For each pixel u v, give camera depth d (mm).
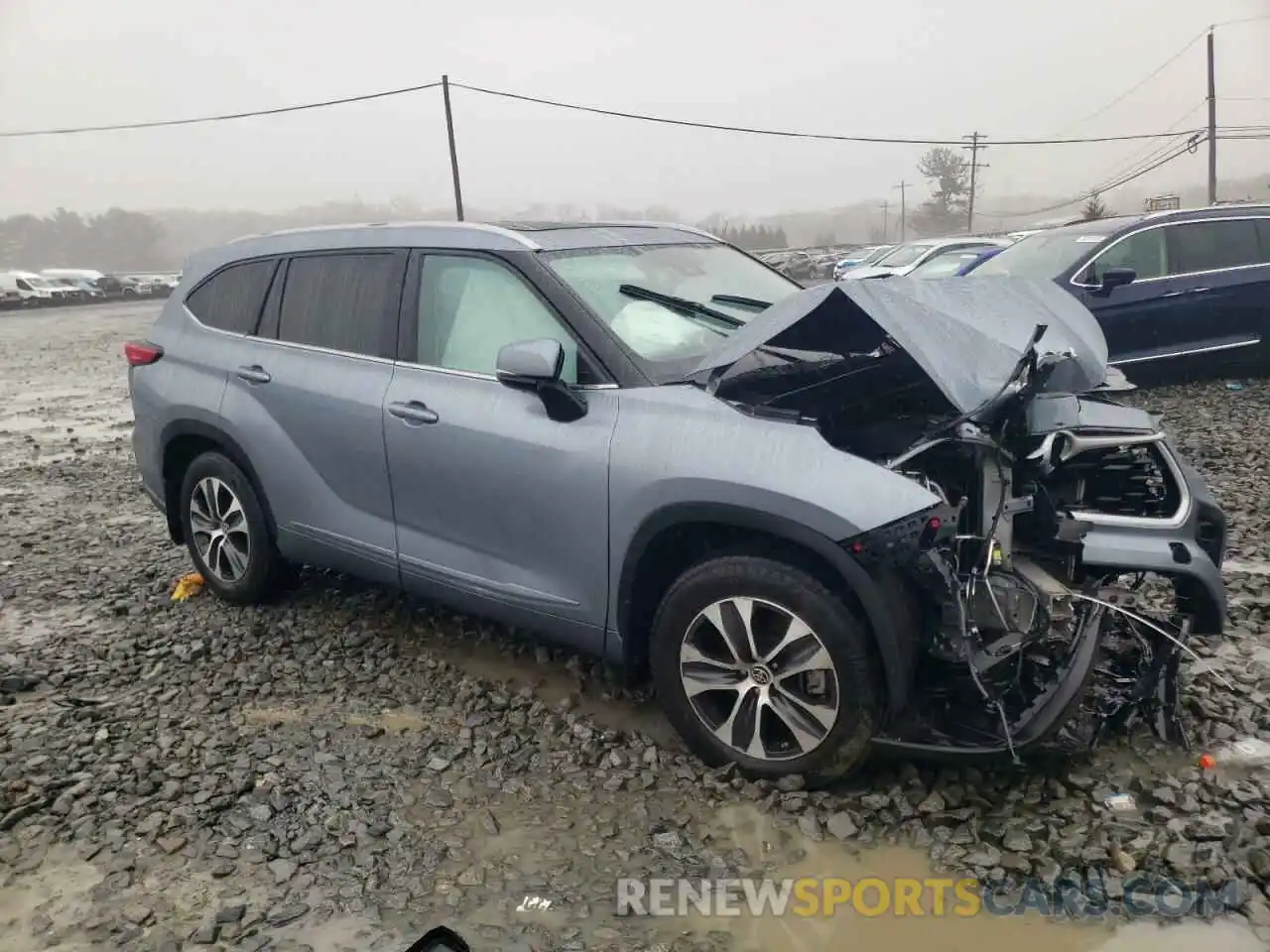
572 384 3793
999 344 3527
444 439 4109
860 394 3834
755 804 3420
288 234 5137
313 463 4695
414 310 4387
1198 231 9469
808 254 41594
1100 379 3867
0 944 2871
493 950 2797
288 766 3754
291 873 3141
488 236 4254
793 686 3418
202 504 5344
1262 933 2787
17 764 3789
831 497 3160
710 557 3562
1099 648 3408
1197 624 3643
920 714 3377
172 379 5309
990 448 3404
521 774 3670
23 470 9305
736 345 3510
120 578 5949
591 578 3771
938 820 3279
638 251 4512
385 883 3092
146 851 3268
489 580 4105
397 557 4426
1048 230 10562
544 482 3812
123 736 4000
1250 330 9484
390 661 4629
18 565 6258
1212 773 3447
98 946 2850
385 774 3693
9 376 18391
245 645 4871
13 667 4645
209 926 2885
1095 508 3887
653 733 3943
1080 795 3379
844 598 3268
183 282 5582
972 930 2852
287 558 5027
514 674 4488
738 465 3334
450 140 44438
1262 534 5812
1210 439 7781
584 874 3117
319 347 4734
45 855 3268
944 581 3168
